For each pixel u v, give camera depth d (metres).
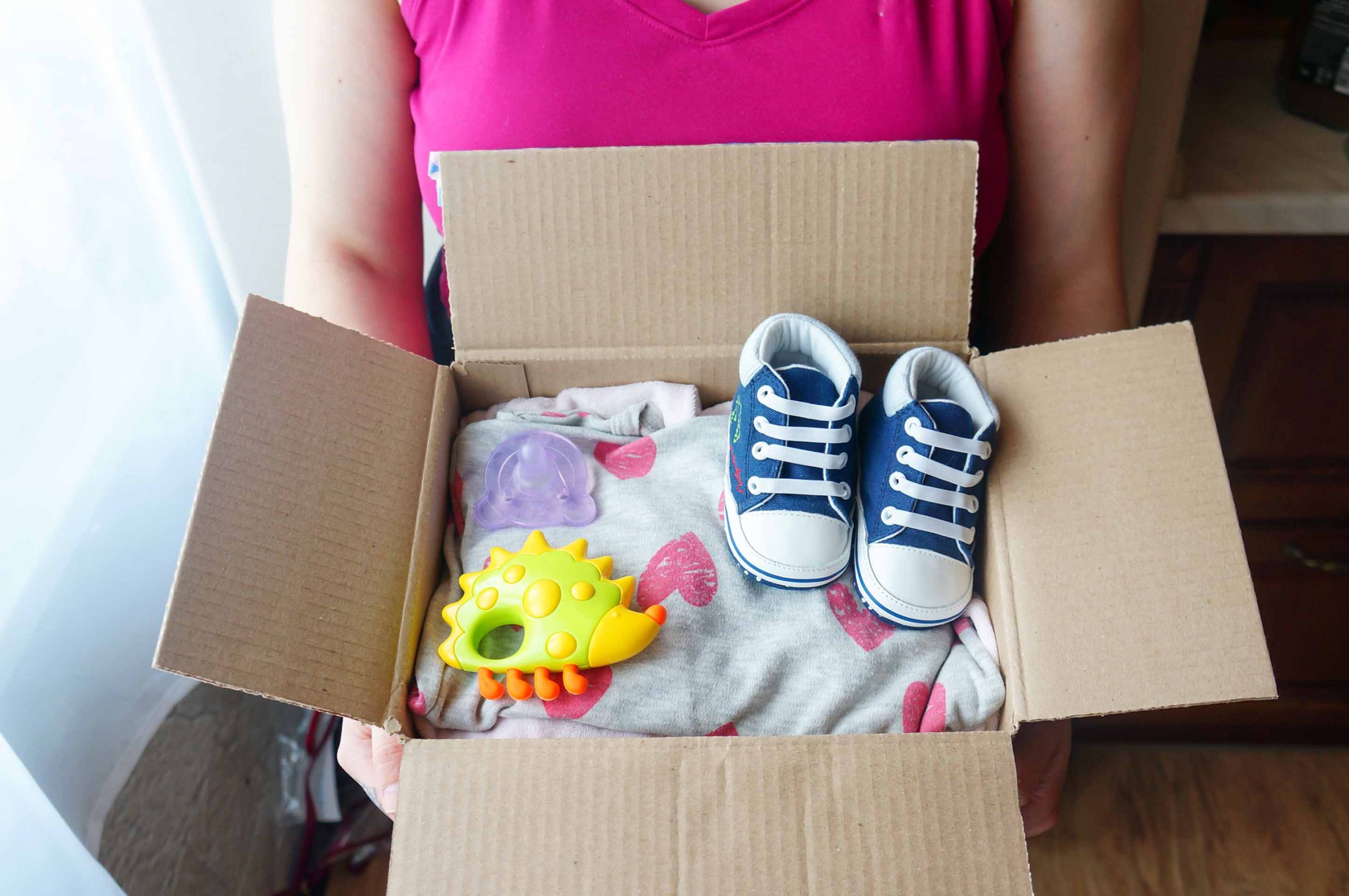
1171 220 1.03
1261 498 1.25
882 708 0.70
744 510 0.75
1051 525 0.70
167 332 0.91
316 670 0.61
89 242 0.79
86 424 0.79
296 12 0.83
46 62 0.73
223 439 0.62
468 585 0.72
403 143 0.88
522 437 0.81
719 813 0.58
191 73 0.85
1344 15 1.03
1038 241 0.89
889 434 0.77
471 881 0.57
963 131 0.79
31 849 0.70
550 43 0.75
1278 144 1.08
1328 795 1.37
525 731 0.68
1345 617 1.32
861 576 0.75
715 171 0.77
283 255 1.01
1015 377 0.76
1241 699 0.62
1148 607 0.65
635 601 0.74
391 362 0.75
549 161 0.76
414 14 0.79
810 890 0.57
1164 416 0.70
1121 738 1.44
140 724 0.93
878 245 0.79
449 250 0.79
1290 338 1.11
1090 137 0.84
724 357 0.83
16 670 0.75
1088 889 1.29
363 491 0.69
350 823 1.28
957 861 0.57
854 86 0.77
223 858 1.09
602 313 0.81
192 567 0.58
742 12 0.74
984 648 0.72
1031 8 0.80
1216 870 1.30
